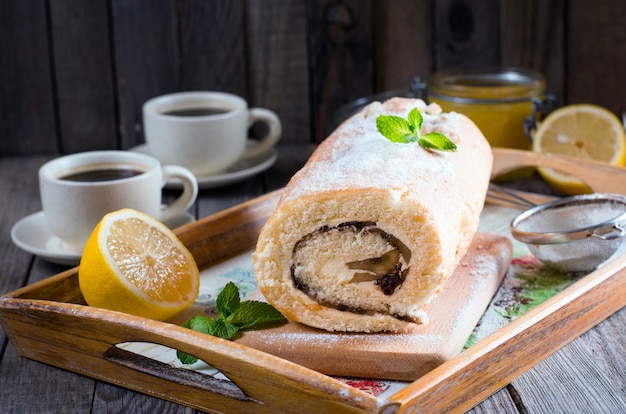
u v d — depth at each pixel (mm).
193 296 885
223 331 836
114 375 827
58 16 1211
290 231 823
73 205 954
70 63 1225
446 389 766
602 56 1223
